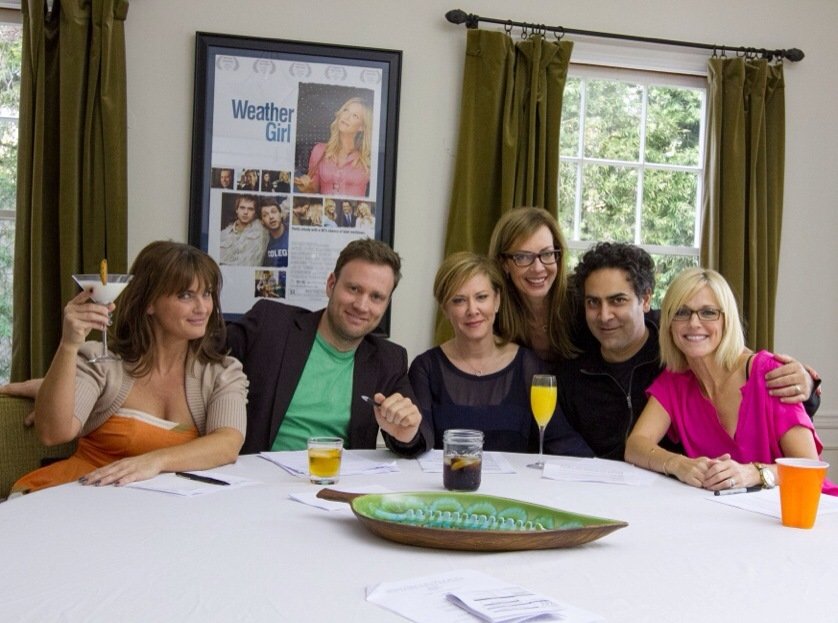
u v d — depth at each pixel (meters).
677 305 2.15
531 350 2.64
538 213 2.73
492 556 1.24
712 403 2.18
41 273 3.34
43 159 3.36
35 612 0.96
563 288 2.71
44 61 3.35
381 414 2.02
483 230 3.73
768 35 4.07
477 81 3.72
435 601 1.01
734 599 1.07
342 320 2.34
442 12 3.77
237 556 1.20
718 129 3.92
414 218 3.78
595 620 0.97
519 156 3.73
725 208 3.91
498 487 1.75
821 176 4.14
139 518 1.40
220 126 3.58
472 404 2.45
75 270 3.36
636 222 4.11
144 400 2.05
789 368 2.09
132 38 3.53
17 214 3.37
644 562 1.23
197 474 1.75
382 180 3.71
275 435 2.36
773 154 3.97
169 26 3.56
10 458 2.08
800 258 4.13
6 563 1.14
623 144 4.07
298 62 3.63
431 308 3.80
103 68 3.38
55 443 1.89
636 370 2.53
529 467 2.00
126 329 2.08
